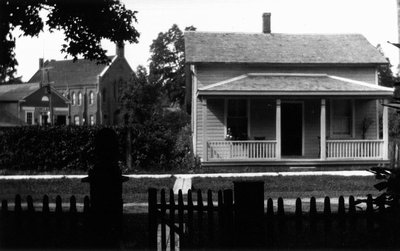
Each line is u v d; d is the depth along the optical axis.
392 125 33.97
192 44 28.56
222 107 27.08
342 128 27.48
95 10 13.99
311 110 27.55
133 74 44.69
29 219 7.73
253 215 7.21
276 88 25.25
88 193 16.61
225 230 7.48
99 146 7.40
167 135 25.55
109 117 80.19
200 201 7.75
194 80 27.70
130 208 13.32
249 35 30.25
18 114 67.25
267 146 25.59
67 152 24.69
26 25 13.73
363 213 7.50
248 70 27.75
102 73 79.19
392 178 6.67
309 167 25.50
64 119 72.88
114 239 7.28
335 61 27.64
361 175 21.88
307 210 12.76
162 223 7.82
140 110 42.81
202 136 27.20
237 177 21.33
